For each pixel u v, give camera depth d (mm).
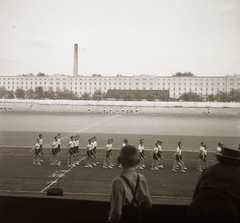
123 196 3609
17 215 4910
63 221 4793
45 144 30031
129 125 45906
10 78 93062
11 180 16484
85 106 74875
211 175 3795
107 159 20547
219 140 32406
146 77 93750
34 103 76000
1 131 38656
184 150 27000
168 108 70188
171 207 4215
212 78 77000
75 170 19266
